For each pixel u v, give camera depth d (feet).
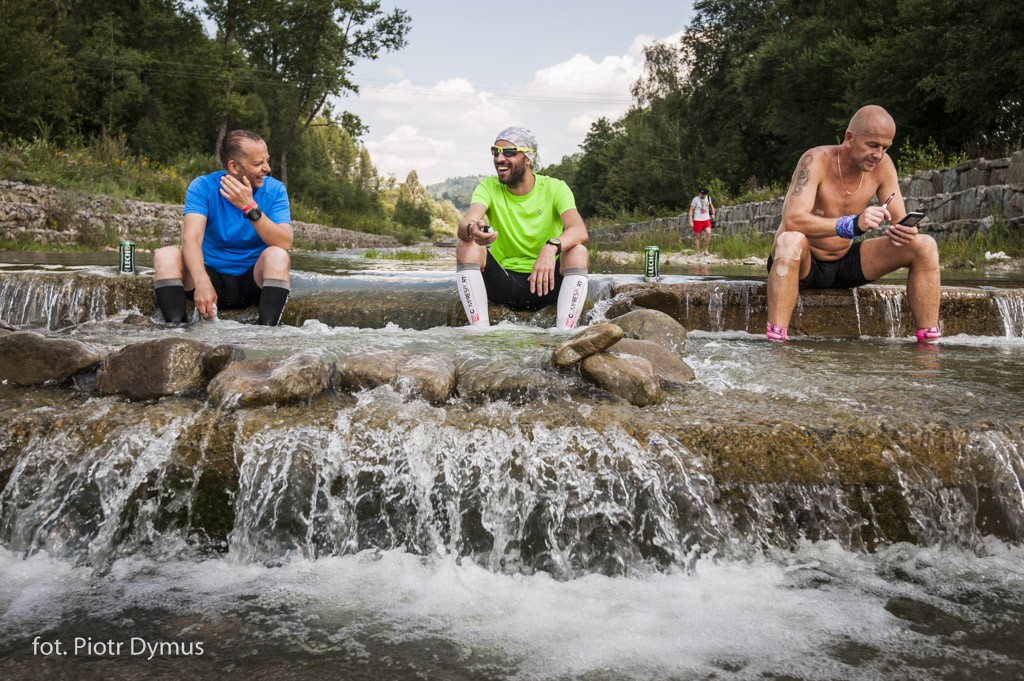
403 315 15.57
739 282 16.37
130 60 96.02
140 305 15.88
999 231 37.24
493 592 6.27
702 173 131.85
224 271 14.96
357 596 6.13
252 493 6.99
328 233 114.42
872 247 14.19
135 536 7.03
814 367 10.71
